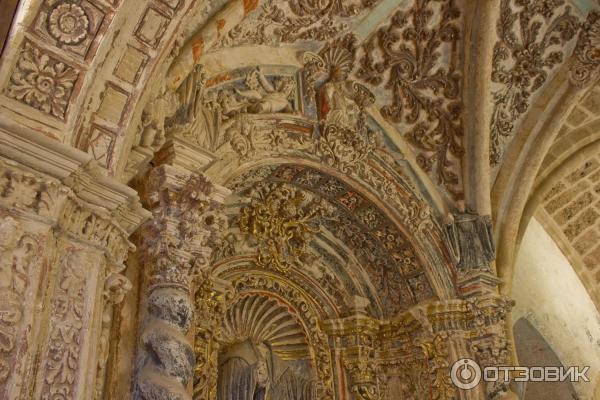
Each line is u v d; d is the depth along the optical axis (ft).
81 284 13.66
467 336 25.93
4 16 13.87
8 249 12.35
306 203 26.32
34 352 12.16
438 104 27.53
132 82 15.52
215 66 21.47
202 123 20.49
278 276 26.78
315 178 25.03
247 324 25.57
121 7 14.73
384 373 27.50
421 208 26.94
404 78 26.71
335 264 28.22
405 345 27.17
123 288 15.02
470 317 26.11
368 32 25.23
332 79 25.04
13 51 13.62
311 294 27.50
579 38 27.86
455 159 28.14
